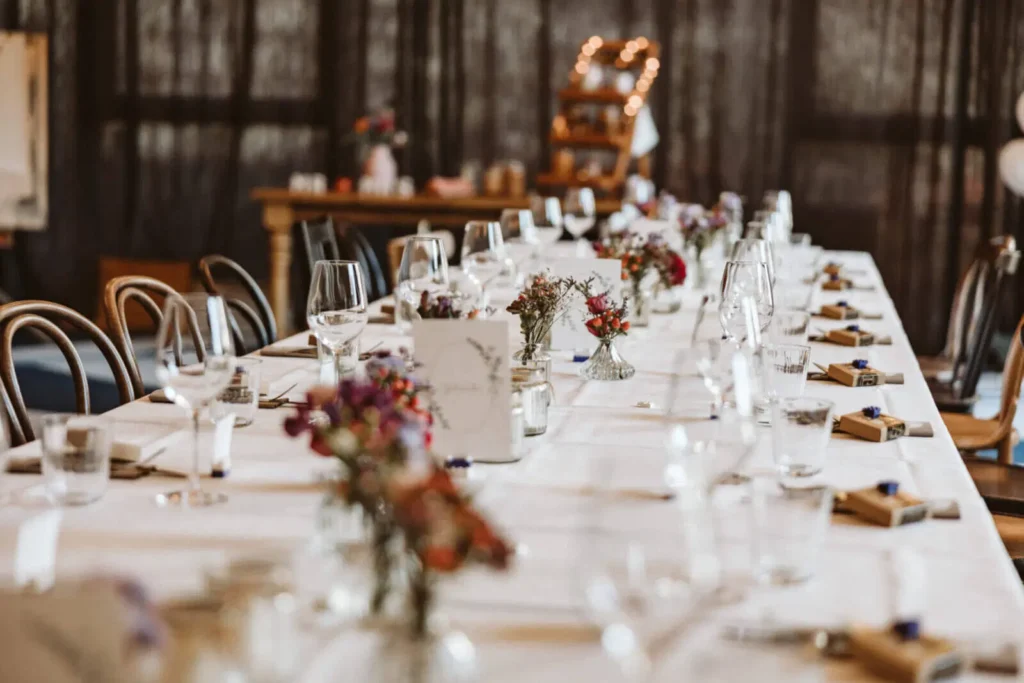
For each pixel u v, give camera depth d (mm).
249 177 7484
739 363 1232
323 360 2178
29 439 2002
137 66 7473
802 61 6957
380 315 3205
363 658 960
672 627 886
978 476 2672
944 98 6809
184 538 1288
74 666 774
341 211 5883
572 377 2297
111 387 5523
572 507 1416
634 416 1940
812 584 1183
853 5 6863
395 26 7254
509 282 3461
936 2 6762
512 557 1157
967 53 6758
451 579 992
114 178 7574
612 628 908
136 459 1585
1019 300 6801
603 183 6078
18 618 774
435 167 7312
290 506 1413
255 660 832
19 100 7367
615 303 2332
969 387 3580
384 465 946
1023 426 5289
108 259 7578
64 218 7598
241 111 7441
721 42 7012
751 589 1156
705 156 7109
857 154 6969
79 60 7473
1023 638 1069
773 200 5191
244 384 1834
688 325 3096
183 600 877
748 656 875
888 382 2316
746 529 1281
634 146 6379
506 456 1539
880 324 3178
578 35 7113
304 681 918
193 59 7438
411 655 910
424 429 1425
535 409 1778
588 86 6348
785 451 1525
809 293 3299
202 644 822
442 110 7266
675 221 3912
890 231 6973
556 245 4617
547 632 1043
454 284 2662
